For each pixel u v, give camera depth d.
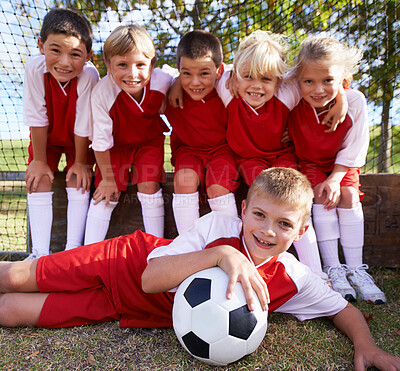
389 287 2.42
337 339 1.78
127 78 2.34
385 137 4.20
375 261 2.74
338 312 1.86
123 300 1.87
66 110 2.58
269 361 1.61
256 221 1.68
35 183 2.54
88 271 1.89
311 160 2.52
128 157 2.64
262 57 2.21
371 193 2.70
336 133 2.41
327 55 2.19
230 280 1.53
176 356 1.63
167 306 1.85
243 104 2.42
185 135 2.63
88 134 2.60
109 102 2.48
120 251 1.92
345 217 2.46
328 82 2.24
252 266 1.61
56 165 2.81
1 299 1.88
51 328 1.85
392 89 4.05
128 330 1.84
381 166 4.29
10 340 1.74
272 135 2.46
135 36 2.29
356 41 3.96
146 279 1.72
